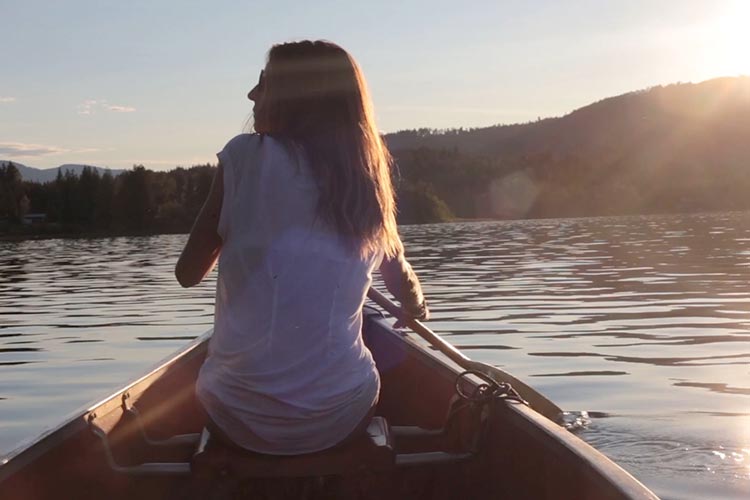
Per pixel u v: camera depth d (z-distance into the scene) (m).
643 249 21.02
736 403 5.24
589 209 85.75
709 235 27.55
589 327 8.35
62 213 69.62
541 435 2.42
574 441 2.31
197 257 2.50
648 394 5.53
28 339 8.63
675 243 23.25
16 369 6.94
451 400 3.21
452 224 60.41
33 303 12.28
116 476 2.53
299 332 2.36
